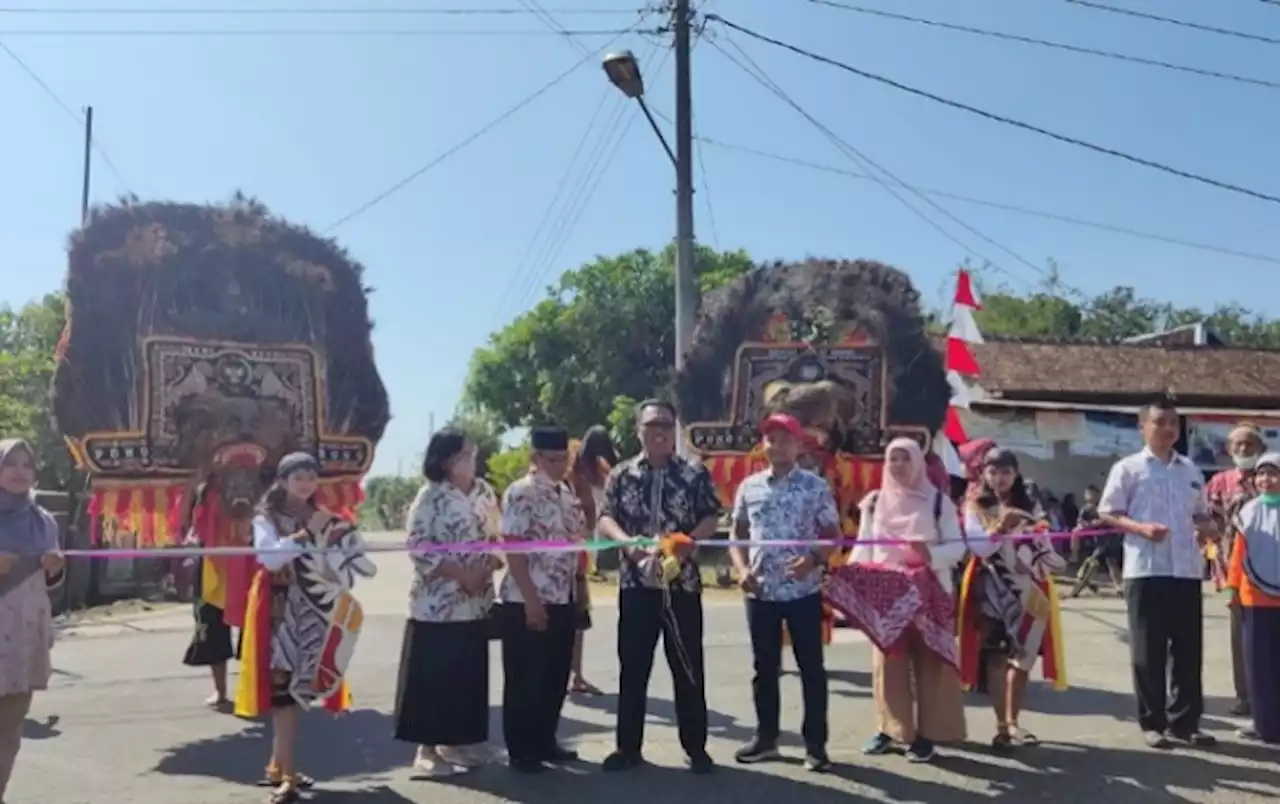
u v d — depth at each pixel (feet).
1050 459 70.33
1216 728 23.44
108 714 25.49
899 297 31.50
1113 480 22.08
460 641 19.52
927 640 20.11
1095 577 63.52
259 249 25.90
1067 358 76.48
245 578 23.29
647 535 19.93
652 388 102.58
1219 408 71.41
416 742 19.42
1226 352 80.38
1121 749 21.44
